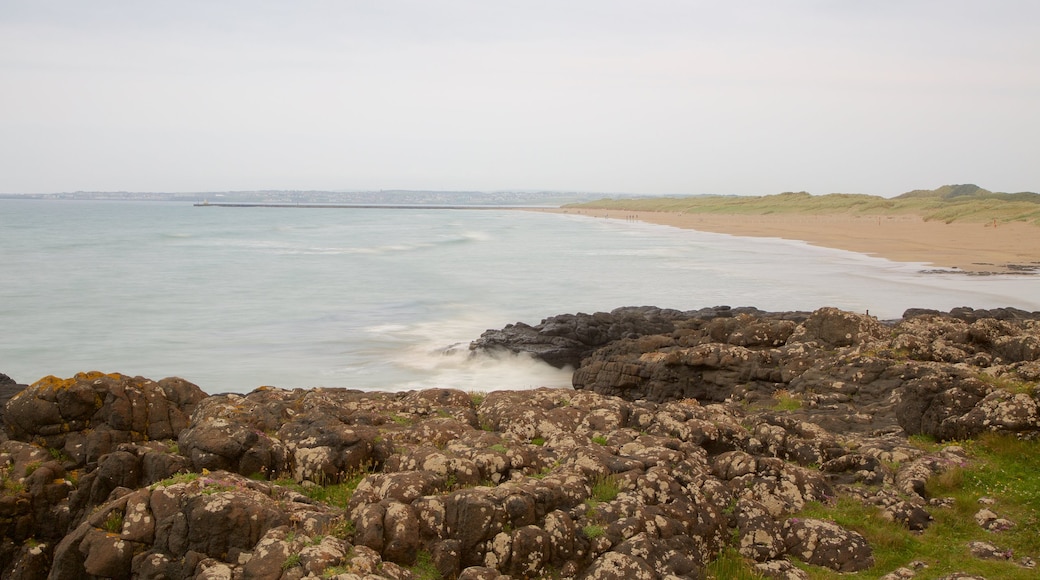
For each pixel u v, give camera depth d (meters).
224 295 53.59
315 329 41.44
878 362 21.62
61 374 31.88
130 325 42.09
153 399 16.02
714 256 84.25
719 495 13.45
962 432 16.66
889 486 14.62
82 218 190.12
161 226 151.88
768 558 12.49
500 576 10.68
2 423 19.06
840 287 56.91
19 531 13.45
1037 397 16.67
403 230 147.50
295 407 17.48
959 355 22.58
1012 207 128.00
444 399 18.98
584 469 13.12
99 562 11.38
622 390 27.52
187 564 11.00
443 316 45.81
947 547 12.53
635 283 60.91
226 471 13.31
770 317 35.31
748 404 22.89
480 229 153.38
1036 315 35.47
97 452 14.89
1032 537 12.62
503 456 13.55
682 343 31.20
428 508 11.47
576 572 11.21
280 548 10.40
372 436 14.49
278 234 129.12
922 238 101.88
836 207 181.88
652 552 11.32
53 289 55.38
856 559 12.30
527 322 44.22
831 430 18.61
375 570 10.21
